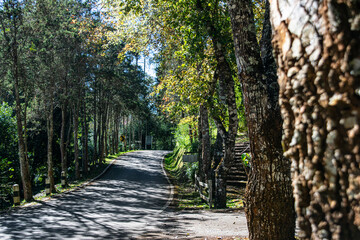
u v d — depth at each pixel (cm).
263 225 392
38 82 1809
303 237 121
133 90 4153
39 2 1689
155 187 1944
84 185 2069
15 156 2520
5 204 2219
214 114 1088
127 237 749
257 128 395
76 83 2361
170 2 1041
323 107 112
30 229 891
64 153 2272
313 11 112
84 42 2208
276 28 132
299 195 123
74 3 1997
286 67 126
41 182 3128
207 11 991
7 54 1600
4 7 1544
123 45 3128
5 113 2486
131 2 1059
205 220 878
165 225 860
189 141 2834
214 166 1430
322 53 109
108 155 4625
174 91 1241
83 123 3080
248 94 407
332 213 109
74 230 864
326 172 111
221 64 1028
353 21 99
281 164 388
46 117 2109
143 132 7238
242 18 429
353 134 101
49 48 1888
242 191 1498
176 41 1411
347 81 101
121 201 1446
